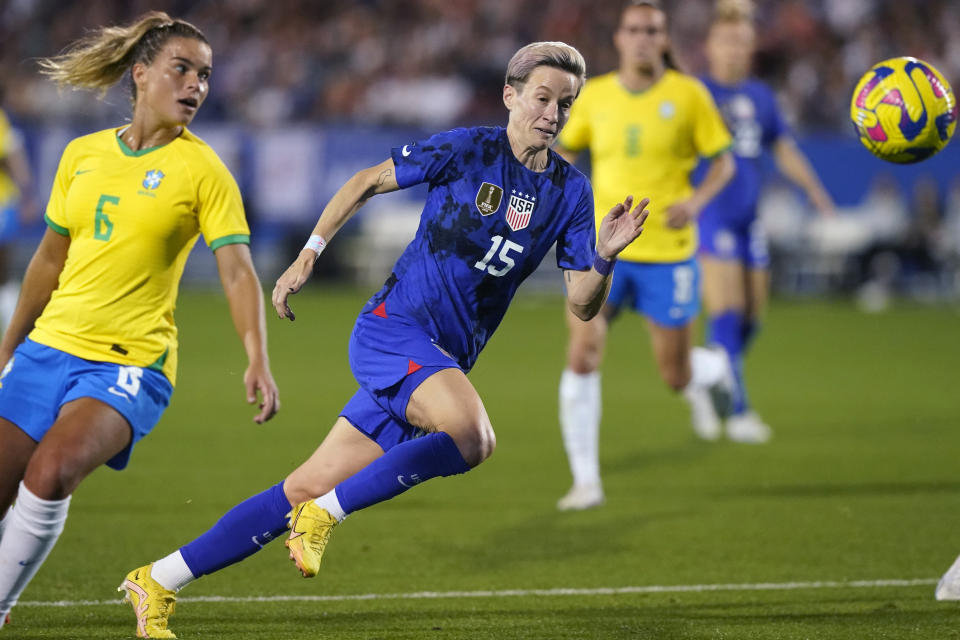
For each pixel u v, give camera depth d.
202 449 31.97
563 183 16.38
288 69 90.94
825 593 19.02
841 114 86.19
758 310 35.97
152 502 25.67
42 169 76.50
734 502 26.45
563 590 19.16
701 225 35.50
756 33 89.69
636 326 70.19
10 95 88.00
